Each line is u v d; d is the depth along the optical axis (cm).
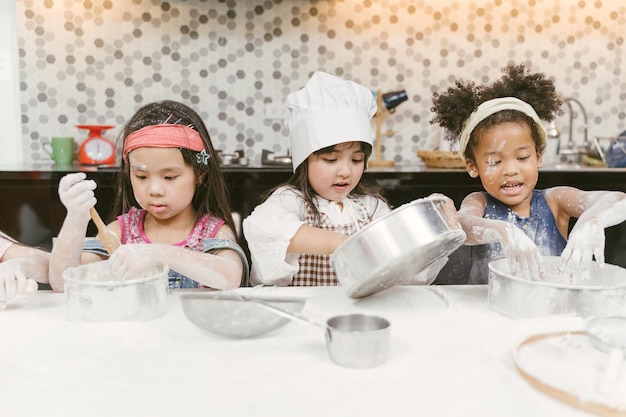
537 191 132
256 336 71
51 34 230
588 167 217
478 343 68
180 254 92
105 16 231
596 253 88
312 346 68
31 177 197
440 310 81
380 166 225
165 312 80
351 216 126
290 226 106
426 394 55
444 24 240
